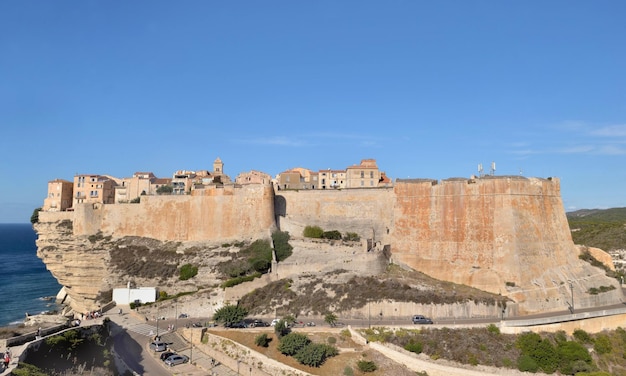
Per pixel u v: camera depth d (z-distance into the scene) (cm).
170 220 11238
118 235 11256
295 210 11512
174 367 6619
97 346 6556
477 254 9219
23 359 5128
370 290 8375
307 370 6384
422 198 10081
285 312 8225
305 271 9281
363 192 11056
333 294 8444
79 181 15050
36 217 14400
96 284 10594
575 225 18838
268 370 6525
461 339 6975
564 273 9250
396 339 6944
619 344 7625
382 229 10719
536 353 6825
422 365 6544
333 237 10706
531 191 9519
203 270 9888
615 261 13962
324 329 7238
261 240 10475
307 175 14950
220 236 10938
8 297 13738
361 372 6384
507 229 9038
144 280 9912
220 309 7862
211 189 11194
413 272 9556
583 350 7094
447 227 9656
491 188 9362
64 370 5644
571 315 7694
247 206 10956
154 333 7512
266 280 9100
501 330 7225
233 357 6850
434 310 7856
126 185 15675
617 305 8925
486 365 6638
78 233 11181
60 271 10975
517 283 8675
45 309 12281
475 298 8056
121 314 8606
